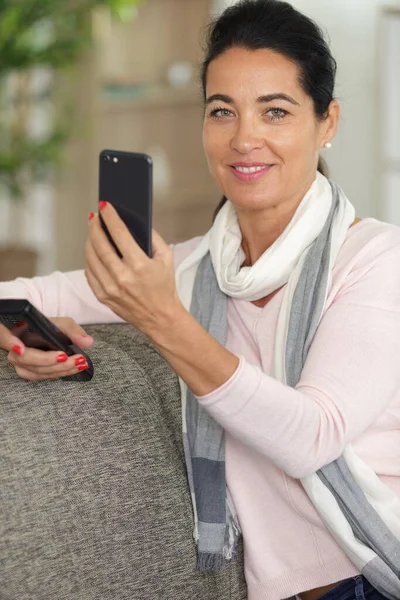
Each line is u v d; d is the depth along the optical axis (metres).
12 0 4.79
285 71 1.61
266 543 1.65
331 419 1.44
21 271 5.03
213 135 1.67
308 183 1.72
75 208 5.74
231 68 1.61
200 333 1.35
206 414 1.67
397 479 1.62
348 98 5.02
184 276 1.85
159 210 5.46
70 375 1.52
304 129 1.64
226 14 1.65
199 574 1.62
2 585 1.33
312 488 1.55
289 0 5.02
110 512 1.49
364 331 1.50
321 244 1.66
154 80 5.42
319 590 1.67
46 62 4.96
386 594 1.57
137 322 1.34
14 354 1.46
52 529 1.41
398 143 5.12
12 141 5.42
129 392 1.61
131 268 1.27
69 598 1.41
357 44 5.03
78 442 1.49
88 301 1.90
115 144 5.59
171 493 1.60
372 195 5.11
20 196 5.44
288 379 1.59
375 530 1.55
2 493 1.37
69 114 5.61
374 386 1.48
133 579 1.50
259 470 1.66
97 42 5.45
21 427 1.44
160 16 5.36
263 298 1.74
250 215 1.73
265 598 1.65
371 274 1.57
